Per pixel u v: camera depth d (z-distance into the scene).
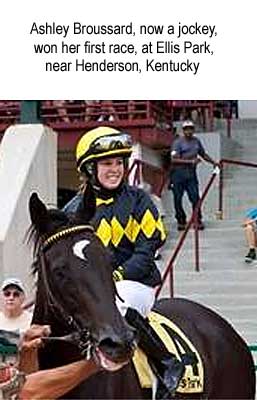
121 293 6.68
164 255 18.67
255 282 17.69
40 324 6.16
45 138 16.84
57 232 6.00
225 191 21.44
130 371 6.65
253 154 23.50
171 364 6.91
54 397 5.75
